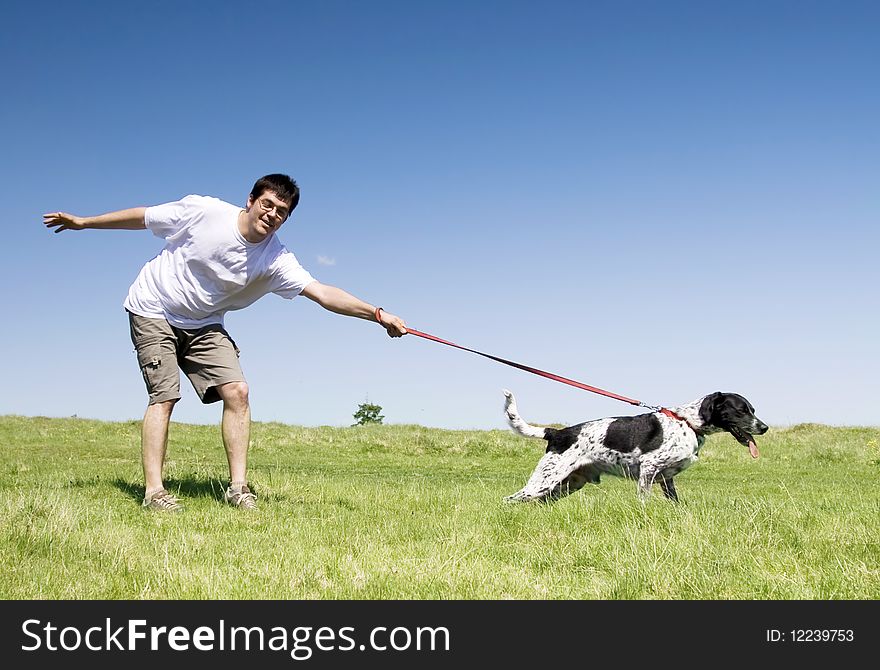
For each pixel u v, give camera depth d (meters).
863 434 22.30
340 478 12.60
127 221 7.18
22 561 4.60
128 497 7.60
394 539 5.81
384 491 9.14
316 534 5.89
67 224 7.12
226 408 7.47
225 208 7.05
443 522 6.54
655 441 8.09
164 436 7.19
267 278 7.32
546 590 4.30
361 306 7.31
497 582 4.39
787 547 5.23
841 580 4.33
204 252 7.02
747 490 11.57
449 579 4.34
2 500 5.95
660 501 7.04
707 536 5.38
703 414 8.16
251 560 4.84
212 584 4.21
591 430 8.27
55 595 4.04
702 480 14.36
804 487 12.40
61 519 5.43
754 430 8.11
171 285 7.14
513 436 21.88
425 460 18.61
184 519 6.44
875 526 5.73
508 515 6.65
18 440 18.05
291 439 20.56
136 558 4.75
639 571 4.51
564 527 6.19
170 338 7.25
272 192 6.93
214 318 7.48
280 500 7.89
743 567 4.63
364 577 4.38
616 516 6.39
